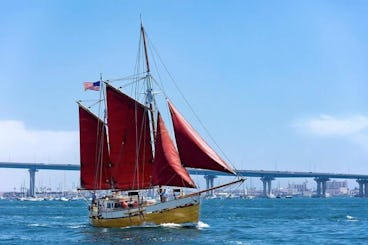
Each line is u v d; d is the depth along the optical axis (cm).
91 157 8725
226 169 7562
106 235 7506
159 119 8019
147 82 8250
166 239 6994
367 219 12169
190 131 7681
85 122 8738
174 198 7975
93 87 8688
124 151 8350
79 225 10025
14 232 8775
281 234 8244
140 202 8106
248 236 7800
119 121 8362
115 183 8412
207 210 17712
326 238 7756
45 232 8631
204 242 6812
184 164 7681
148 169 8231
